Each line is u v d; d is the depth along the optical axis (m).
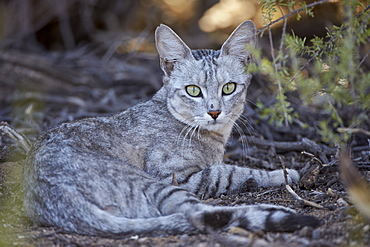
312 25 12.26
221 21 15.88
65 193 5.70
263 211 5.42
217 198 6.88
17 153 8.74
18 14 15.56
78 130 6.84
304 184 6.92
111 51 15.06
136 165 7.05
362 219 5.23
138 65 14.52
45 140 6.59
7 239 5.45
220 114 7.16
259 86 12.16
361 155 8.28
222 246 4.94
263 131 10.09
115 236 5.46
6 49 15.19
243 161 9.02
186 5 16.56
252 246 4.87
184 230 5.42
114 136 7.04
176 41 7.40
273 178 7.22
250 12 15.30
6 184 7.55
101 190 5.78
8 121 10.86
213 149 7.52
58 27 16.38
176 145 7.20
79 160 6.03
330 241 4.91
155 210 5.79
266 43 12.67
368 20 6.62
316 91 6.54
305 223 5.21
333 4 11.62
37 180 5.97
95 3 15.78
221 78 7.22
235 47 7.49
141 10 16.45
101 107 11.70
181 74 7.33
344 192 6.46
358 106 6.61
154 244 5.17
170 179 6.97
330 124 9.76
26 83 13.81
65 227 5.66
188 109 7.25
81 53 15.30
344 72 6.07
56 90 13.55
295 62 6.86
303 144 8.83
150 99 7.77
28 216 6.09
